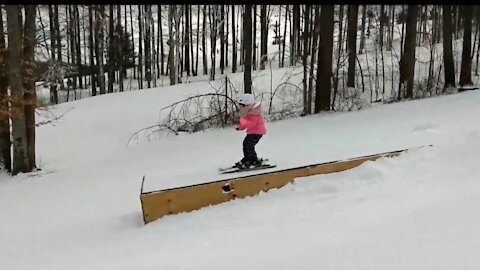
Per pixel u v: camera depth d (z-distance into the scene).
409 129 11.09
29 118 13.33
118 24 33.28
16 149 13.05
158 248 5.84
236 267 4.27
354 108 17.00
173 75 30.22
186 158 12.11
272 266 4.09
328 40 16.25
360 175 7.53
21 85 12.70
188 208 7.45
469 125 10.38
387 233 4.74
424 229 4.65
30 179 12.29
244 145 8.17
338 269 3.72
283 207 6.73
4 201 10.25
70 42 39.50
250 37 16.56
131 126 18.75
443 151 8.10
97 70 35.25
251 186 7.51
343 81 19.28
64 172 12.80
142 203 7.34
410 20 17.75
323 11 16.16
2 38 13.20
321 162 7.96
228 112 17.72
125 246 6.23
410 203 5.95
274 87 22.06
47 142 17.39
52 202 9.68
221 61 37.34
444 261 3.52
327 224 5.59
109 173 11.82
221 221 6.64
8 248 7.04
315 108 16.73
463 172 7.10
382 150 8.75
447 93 17.59
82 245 6.72
